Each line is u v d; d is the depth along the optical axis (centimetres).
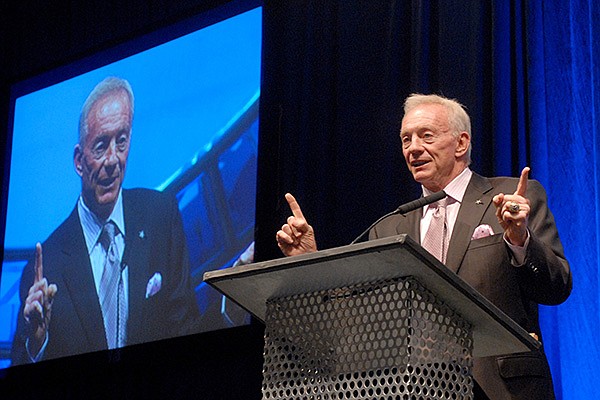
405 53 475
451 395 201
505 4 442
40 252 595
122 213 560
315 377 207
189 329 509
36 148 623
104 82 597
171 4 586
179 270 524
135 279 540
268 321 216
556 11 427
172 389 520
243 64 536
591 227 396
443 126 321
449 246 292
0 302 605
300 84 508
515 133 425
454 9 453
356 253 192
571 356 385
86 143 594
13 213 620
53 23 644
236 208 512
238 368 495
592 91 412
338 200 471
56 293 578
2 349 593
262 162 505
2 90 654
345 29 497
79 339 556
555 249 284
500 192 305
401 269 196
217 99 540
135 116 573
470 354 207
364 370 201
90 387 553
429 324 201
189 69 559
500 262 282
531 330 282
